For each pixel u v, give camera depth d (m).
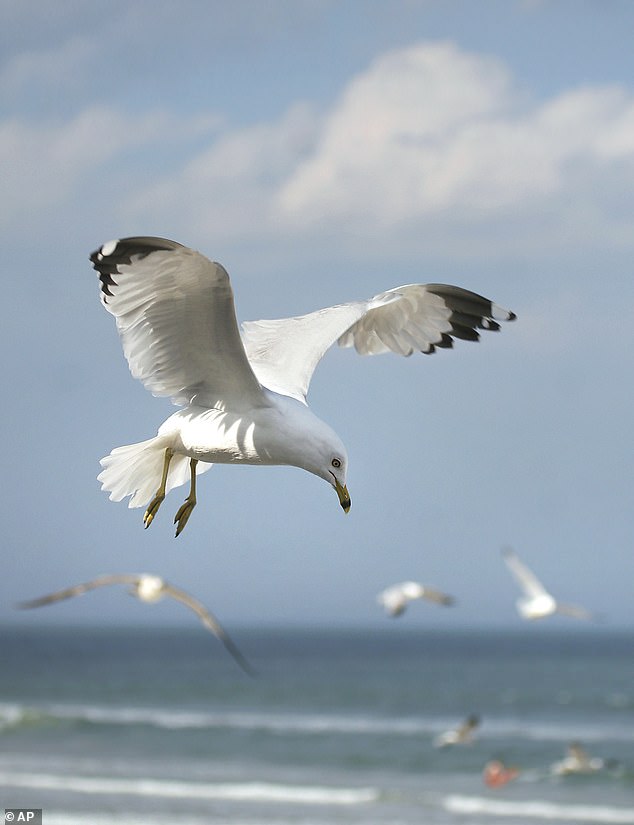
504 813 24.89
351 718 48.41
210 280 6.26
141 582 14.27
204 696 62.03
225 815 23.95
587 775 28.91
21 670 90.06
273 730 41.84
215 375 6.82
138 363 6.75
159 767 31.25
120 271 6.23
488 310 7.71
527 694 65.19
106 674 84.69
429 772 31.27
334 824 23.33
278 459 6.86
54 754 33.44
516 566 24.59
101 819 22.95
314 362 7.47
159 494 7.11
